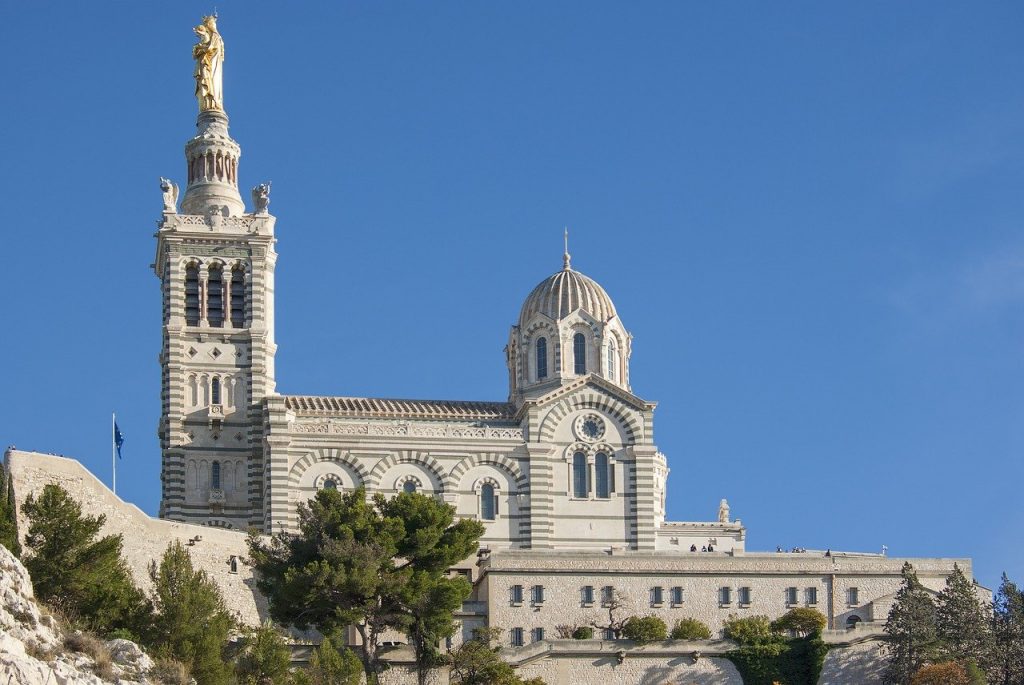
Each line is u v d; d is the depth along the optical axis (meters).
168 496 199.88
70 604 139.50
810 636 175.12
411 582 162.50
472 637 175.88
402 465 199.88
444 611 162.12
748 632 175.75
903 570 184.38
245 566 173.25
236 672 144.62
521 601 182.12
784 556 187.75
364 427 199.50
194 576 149.12
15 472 150.25
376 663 163.00
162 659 136.50
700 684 172.75
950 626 174.00
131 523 163.12
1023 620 174.88
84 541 143.38
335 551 159.38
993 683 171.50
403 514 168.62
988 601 188.25
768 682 173.38
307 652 161.62
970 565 191.38
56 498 144.00
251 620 171.75
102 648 133.25
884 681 173.38
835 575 187.50
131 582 148.50
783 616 181.12
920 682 166.00
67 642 131.75
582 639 174.00
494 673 162.25
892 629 174.88
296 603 158.75
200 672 139.25
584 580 183.62
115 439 181.12
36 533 142.38
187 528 169.62
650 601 184.38
